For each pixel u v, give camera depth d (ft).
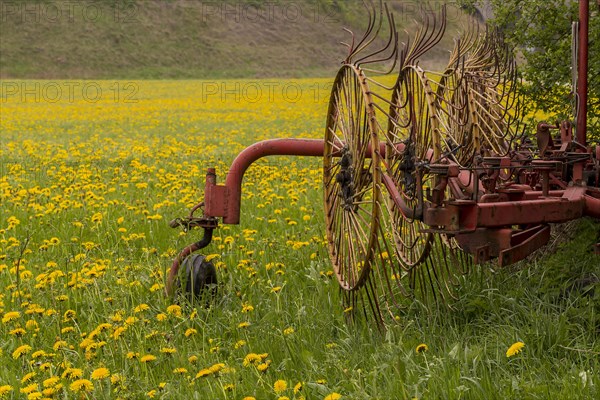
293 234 26.63
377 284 21.38
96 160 49.80
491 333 17.26
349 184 19.71
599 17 22.82
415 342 17.16
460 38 21.34
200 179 40.16
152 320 19.43
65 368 16.28
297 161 48.08
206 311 19.67
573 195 17.06
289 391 15.02
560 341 16.49
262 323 18.97
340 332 18.65
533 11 23.43
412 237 20.94
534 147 22.07
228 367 15.62
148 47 313.53
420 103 19.40
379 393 14.49
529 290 19.29
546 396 13.98
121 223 29.40
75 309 20.40
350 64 19.15
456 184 18.38
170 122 87.97
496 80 21.13
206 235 21.79
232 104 121.29
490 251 16.39
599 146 18.54
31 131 76.48
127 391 15.20
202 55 314.55
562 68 23.11
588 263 19.47
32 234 28.07
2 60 290.97
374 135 17.46
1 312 19.35
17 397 15.66
